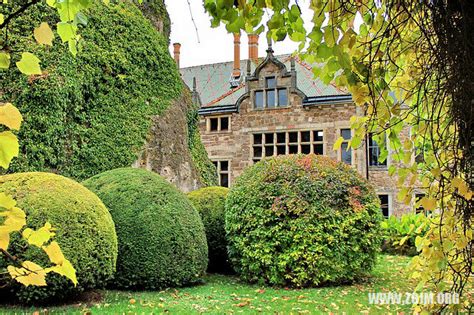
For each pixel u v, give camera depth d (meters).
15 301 4.78
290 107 17.66
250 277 6.63
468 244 2.10
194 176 10.63
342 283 6.54
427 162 2.29
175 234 6.03
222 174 18.91
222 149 18.81
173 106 10.64
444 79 2.08
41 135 7.20
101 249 4.92
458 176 2.07
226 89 21.81
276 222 6.42
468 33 1.78
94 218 4.96
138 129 9.28
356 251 6.45
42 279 0.99
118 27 9.73
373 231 6.64
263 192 6.56
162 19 12.55
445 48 1.83
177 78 11.24
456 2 1.80
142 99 9.74
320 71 1.91
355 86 1.83
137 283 5.81
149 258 5.83
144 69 10.07
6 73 7.19
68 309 4.56
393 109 2.02
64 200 4.86
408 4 1.83
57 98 7.50
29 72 1.02
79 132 8.11
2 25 1.06
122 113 9.12
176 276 5.96
